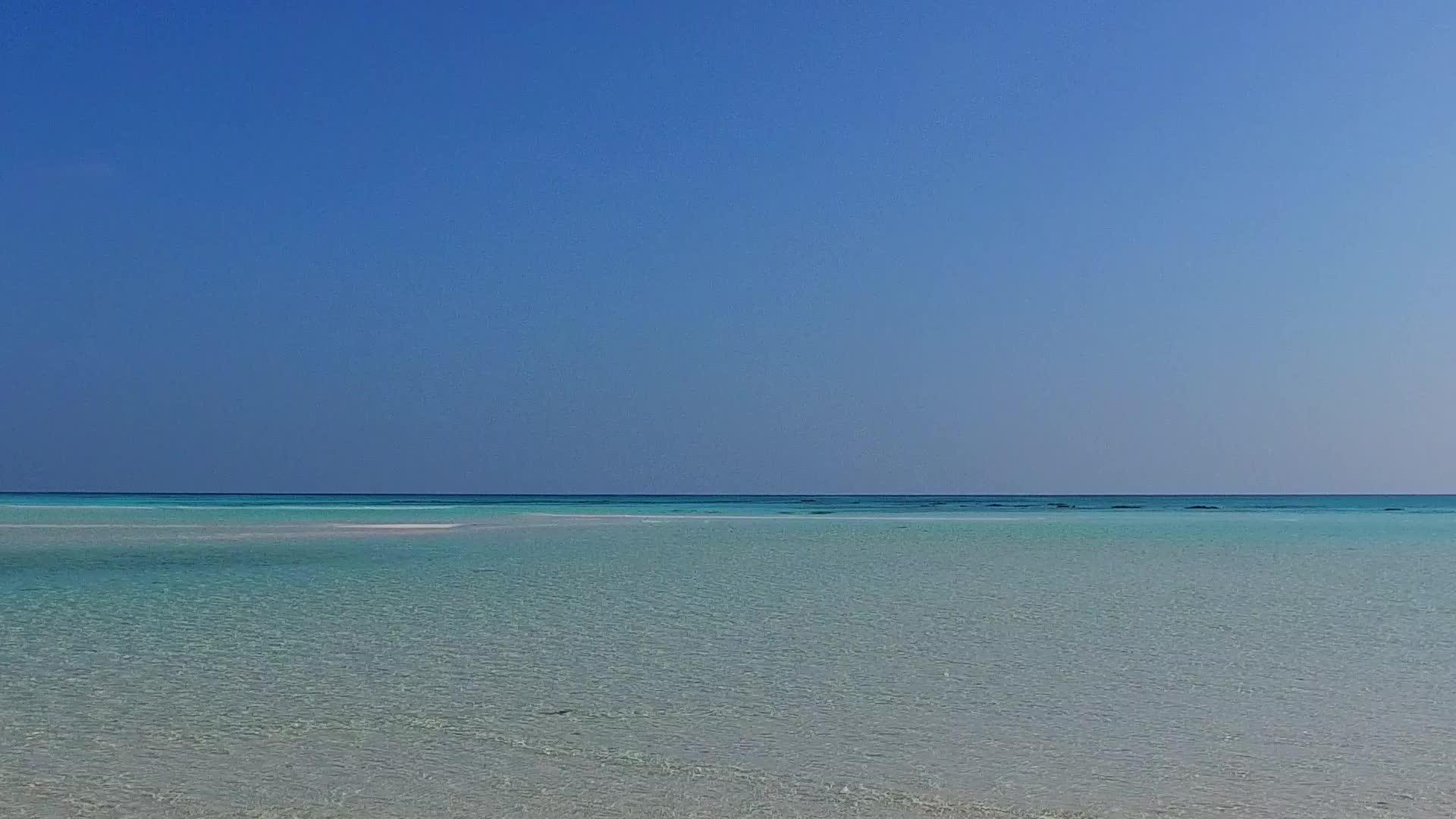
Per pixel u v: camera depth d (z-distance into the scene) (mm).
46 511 75938
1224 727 10898
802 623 17922
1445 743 10312
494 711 11484
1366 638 16516
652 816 8289
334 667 13805
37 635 16281
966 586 23938
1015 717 11297
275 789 8852
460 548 35969
